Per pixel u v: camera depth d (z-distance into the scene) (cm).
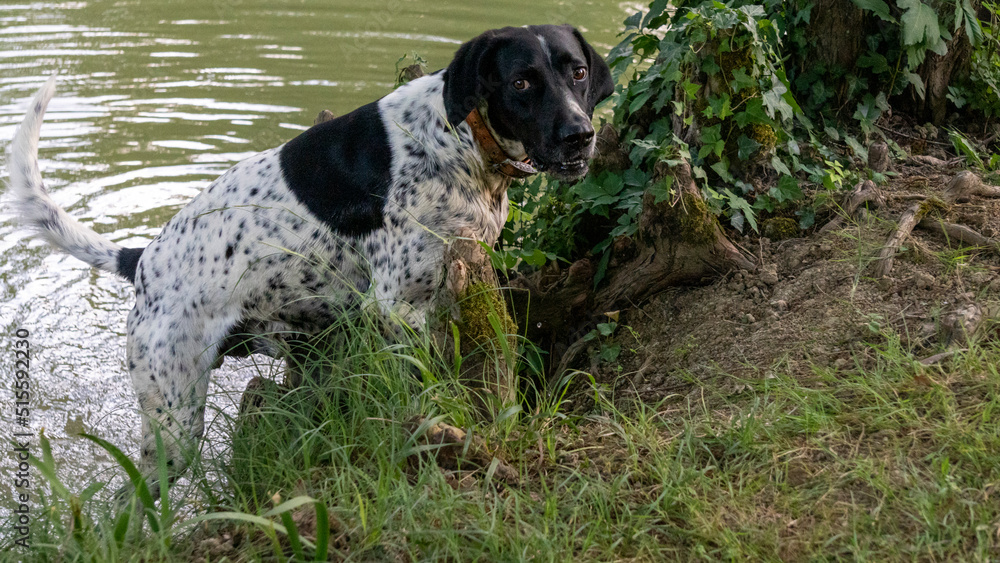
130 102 732
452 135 364
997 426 258
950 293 340
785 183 420
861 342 329
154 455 363
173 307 372
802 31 471
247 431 328
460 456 289
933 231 382
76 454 399
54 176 613
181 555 256
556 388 366
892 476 251
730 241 408
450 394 321
